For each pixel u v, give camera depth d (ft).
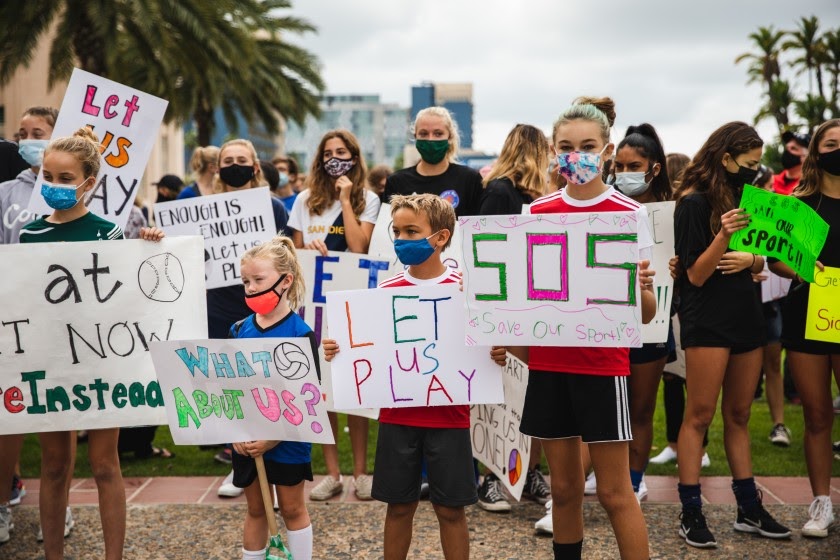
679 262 14.99
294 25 77.66
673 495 17.49
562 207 11.75
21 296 12.69
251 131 84.43
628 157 16.26
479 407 16.53
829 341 14.80
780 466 19.47
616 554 14.15
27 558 14.16
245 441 11.96
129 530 15.55
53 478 13.00
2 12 51.44
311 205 18.72
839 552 14.24
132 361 12.89
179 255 13.09
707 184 14.79
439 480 12.02
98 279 12.85
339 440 23.25
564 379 11.72
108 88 15.49
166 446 22.33
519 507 16.94
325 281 17.62
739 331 14.57
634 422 16.61
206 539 15.10
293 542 12.44
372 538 15.05
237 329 13.20
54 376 12.75
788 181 25.04
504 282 11.58
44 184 12.46
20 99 93.66
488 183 17.06
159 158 145.18
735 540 14.83
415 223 12.14
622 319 11.23
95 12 49.78
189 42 55.57
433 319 12.27
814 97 108.78
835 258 14.97
